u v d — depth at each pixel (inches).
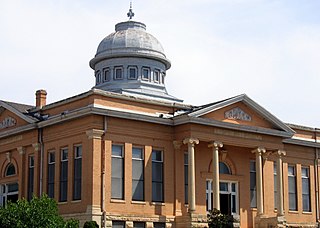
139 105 1824.6
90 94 1742.1
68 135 1790.1
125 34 2338.8
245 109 1952.5
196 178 1870.1
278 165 2006.6
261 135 1969.7
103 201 1689.2
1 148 2048.5
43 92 2042.3
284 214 2048.5
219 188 1937.7
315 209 2229.3
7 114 2059.5
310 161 2250.2
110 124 1740.9
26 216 1370.6
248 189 1998.0
